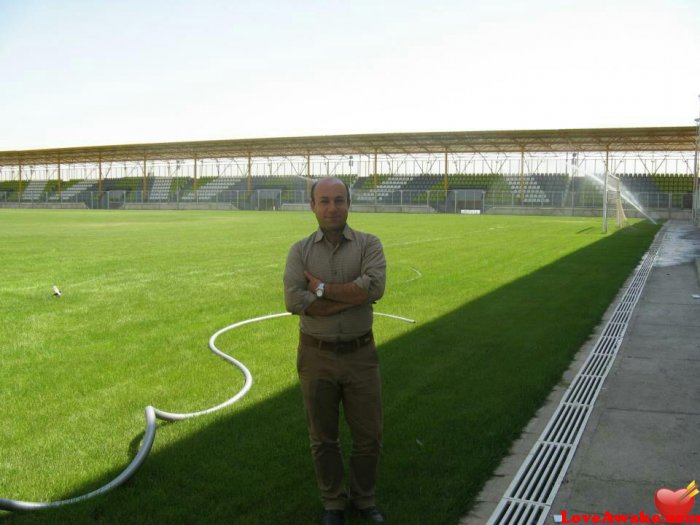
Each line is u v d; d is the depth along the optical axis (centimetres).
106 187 9625
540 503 399
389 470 440
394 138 6306
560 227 3688
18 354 731
